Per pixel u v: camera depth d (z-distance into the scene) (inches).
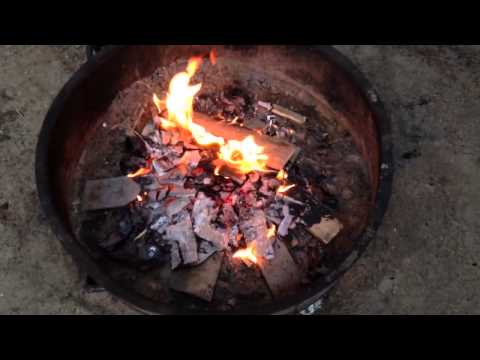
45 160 36.8
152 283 42.4
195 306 41.8
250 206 43.5
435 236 46.0
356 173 47.2
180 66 50.2
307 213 44.4
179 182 44.1
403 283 44.3
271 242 42.7
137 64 46.4
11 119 49.2
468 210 47.1
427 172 48.4
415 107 51.2
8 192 46.4
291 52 46.1
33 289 43.3
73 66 51.9
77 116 42.5
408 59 53.5
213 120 47.6
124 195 43.9
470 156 49.2
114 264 42.9
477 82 52.6
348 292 43.9
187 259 42.0
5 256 44.1
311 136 48.9
